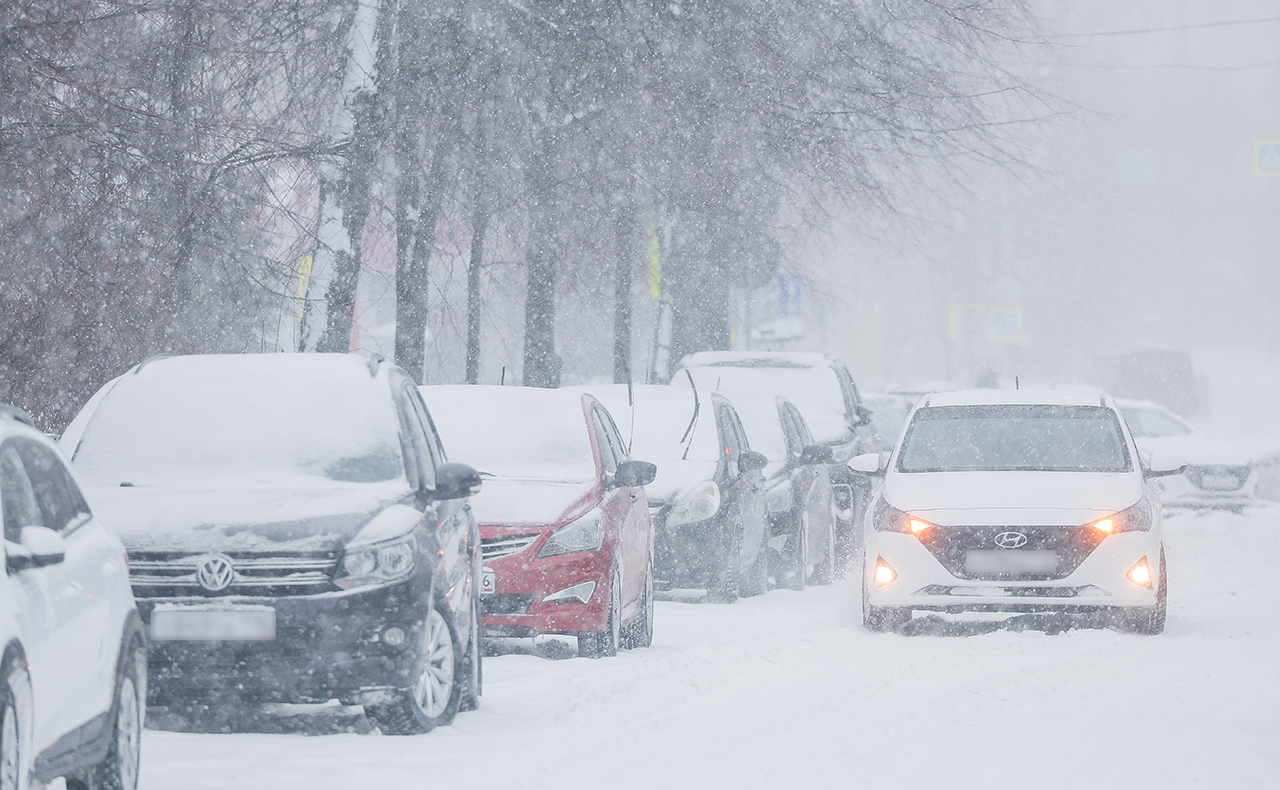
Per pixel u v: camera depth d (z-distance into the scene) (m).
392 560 24.27
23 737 16.20
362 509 24.86
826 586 57.72
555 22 59.91
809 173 69.75
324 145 51.81
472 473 26.64
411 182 56.19
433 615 25.47
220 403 27.86
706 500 44.41
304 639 23.77
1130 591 35.47
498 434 37.03
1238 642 34.69
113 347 44.19
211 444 27.17
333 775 21.34
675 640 39.12
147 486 26.28
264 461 26.88
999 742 23.52
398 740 24.27
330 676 23.81
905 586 35.75
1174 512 80.62
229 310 51.62
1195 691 28.00
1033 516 35.69
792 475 54.38
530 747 23.16
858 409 69.81
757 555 49.53
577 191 60.47
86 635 18.48
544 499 33.88
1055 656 32.31
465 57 58.00
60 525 19.25
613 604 33.97
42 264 42.00
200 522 24.28
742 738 23.81
